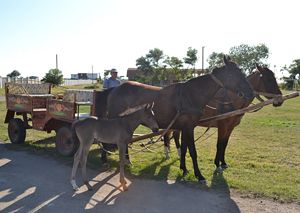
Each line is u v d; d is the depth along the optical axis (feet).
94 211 19.27
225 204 20.49
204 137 43.14
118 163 29.32
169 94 25.68
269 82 28.25
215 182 24.47
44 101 35.19
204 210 19.54
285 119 63.05
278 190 22.71
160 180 25.03
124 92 27.84
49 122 33.06
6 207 19.80
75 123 23.44
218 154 27.78
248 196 21.85
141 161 30.14
